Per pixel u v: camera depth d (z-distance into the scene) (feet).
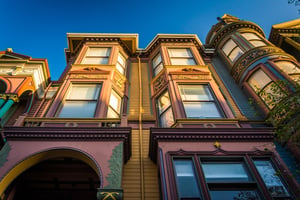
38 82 36.99
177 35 49.49
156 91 35.86
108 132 21.43
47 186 24.26
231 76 42.78
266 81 33.32
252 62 37.52
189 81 33.58
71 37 47.98
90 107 27.99
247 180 19.01
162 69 38.91
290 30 51.11
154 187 21.57
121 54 46.16
